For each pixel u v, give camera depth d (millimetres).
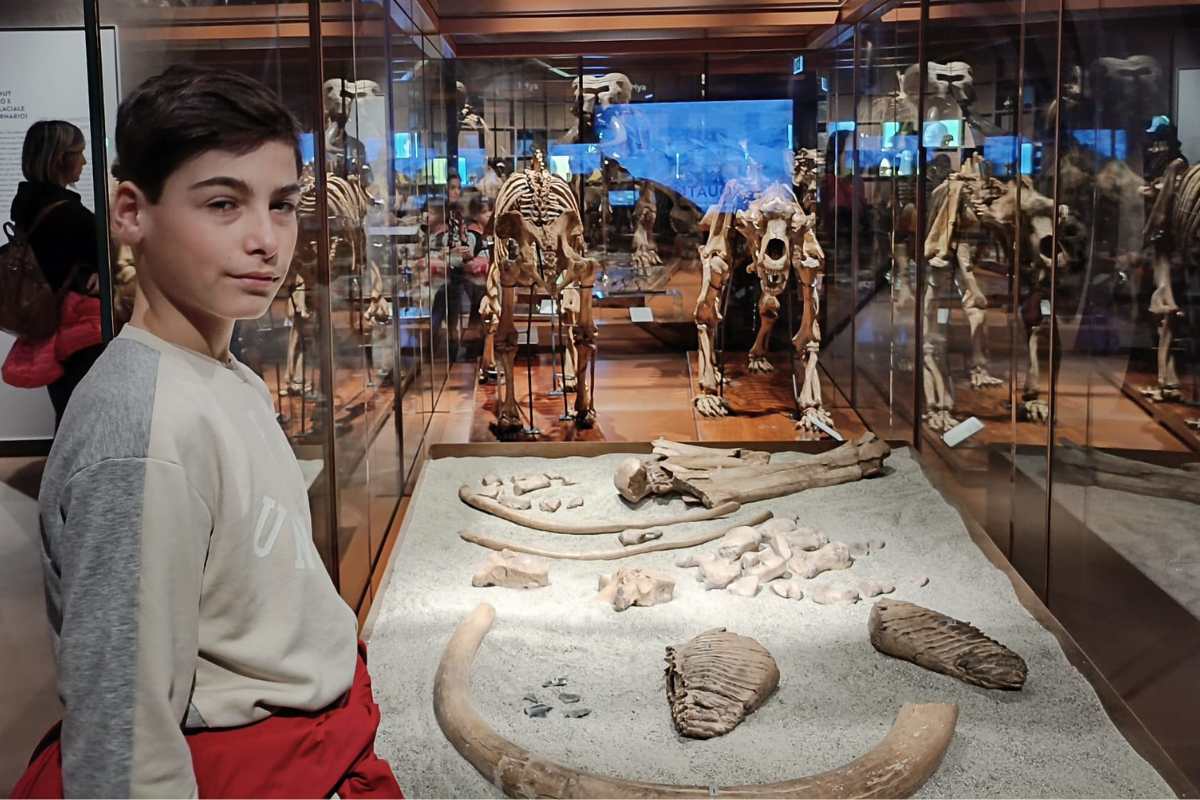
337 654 1849
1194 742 2902
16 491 2465
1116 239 3404
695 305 6434
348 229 3787
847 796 2646
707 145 6215
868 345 6453
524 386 6703
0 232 2271
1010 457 4566
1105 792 2740
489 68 6184
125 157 1636
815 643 3674
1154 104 3100
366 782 1818
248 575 1675
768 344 6547
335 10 3582
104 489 1480
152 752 1486
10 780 2420
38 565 2562
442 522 4965
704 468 5453
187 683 1587
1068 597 3891
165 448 1521
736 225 6227
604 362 6535
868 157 6270
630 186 6293
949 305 5285
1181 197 2941
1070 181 3781
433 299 6527
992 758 2902
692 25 6090
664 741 3033
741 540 4457
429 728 3100
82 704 1456
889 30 5871
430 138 6258
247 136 1639
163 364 1603
